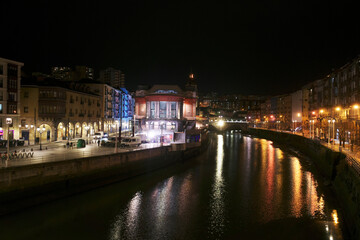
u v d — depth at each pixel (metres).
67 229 24.84
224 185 40.16
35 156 37.94
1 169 27.72
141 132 80.19
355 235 22.88
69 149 47.44
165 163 53.88
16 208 28.53
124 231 24.78
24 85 61.31
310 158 66.56
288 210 30.23
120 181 41.69
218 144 102.81
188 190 37.41
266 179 44.03
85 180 36.38
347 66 67.94
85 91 83.94
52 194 32.12
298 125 127.31
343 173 33.72
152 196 34.59
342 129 62.38
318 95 99.44
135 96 87.56
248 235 24.39
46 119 62.19
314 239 23.77
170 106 84.31
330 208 30.97
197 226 26.06
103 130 93.94
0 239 22.72
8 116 53.53
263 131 146.38
